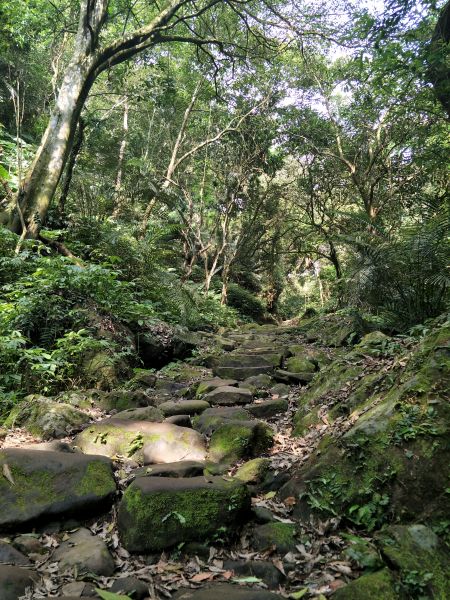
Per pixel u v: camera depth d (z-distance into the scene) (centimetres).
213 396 452
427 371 272
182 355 693
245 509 244
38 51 1458
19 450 275
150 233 1070
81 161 1265
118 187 1350
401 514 224
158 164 1612
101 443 335
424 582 179
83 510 249
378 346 432
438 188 1159
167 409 417
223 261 1672
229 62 1425
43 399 405
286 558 215
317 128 1525
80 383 493
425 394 260
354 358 420
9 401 425
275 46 1307
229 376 564
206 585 202
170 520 230
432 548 193
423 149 1109
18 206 759
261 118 1490
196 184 1653
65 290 600
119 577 207
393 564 189
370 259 600
